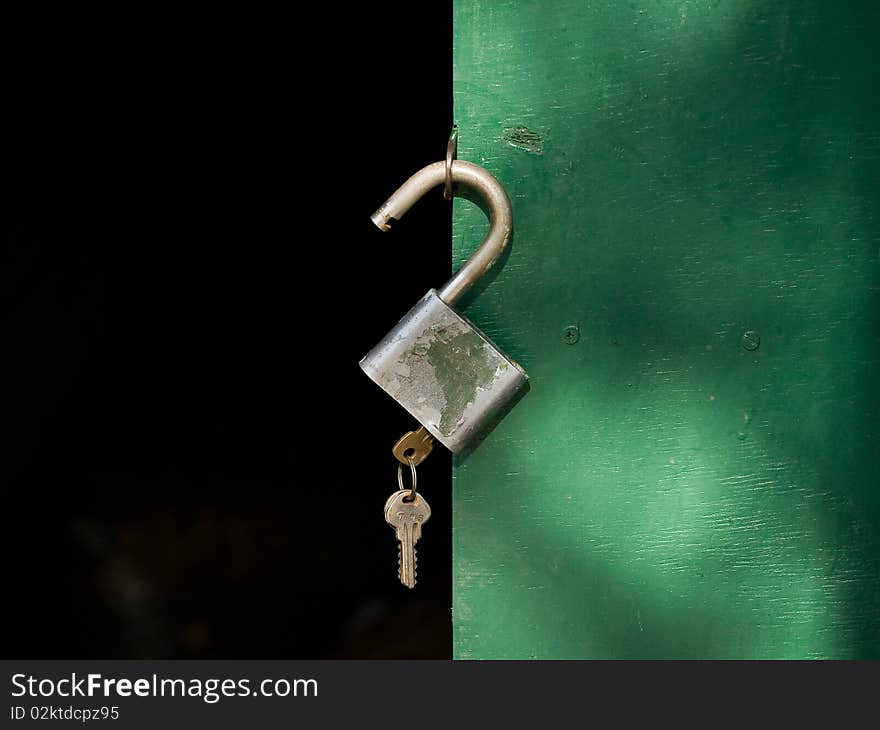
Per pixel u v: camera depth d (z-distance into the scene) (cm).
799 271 96
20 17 412
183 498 409
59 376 429
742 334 97
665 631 100
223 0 452
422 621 349
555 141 96
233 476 425
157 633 341
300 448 436
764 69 94
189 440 438
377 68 483
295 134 492
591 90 95
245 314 484
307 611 354
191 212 485
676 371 98
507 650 102
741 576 99
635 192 96
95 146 452
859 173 95
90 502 401
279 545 382
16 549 376
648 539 100
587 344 98
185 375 461
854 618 99
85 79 444
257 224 495
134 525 389
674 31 95
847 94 94
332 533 392
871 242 95
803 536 98
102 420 434
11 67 417
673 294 97
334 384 466
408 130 494
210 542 385
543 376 98
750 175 95
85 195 448
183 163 482
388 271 498
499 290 98
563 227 97
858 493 98
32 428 415
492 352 89
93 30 438
